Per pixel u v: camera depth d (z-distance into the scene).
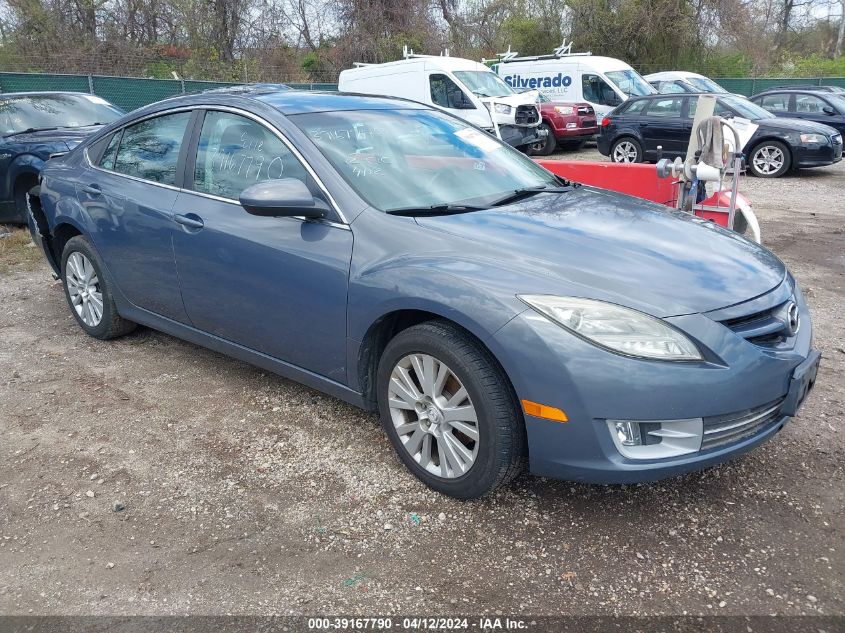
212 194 3.87
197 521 2.99
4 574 2.70
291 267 3.40
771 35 38.94
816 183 12.83
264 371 4.48
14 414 3.96
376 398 3.39
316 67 28.27
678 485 3.18
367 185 3.42
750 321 2.80
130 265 4.39
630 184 6.08
